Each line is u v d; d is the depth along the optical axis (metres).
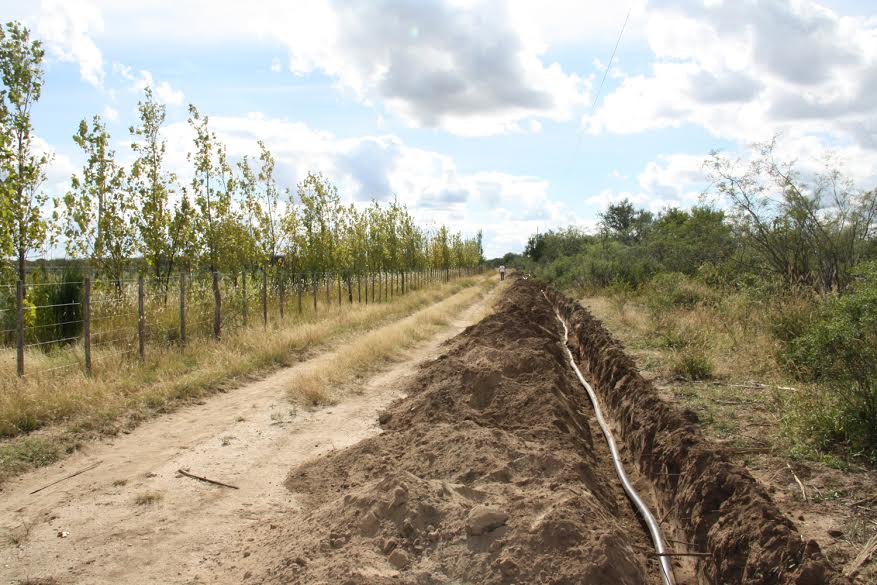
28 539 4.82
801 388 6.73
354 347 13.14
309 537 4.21
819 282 11.52
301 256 22.56
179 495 5.76
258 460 6.80
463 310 26.80
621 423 7.52
